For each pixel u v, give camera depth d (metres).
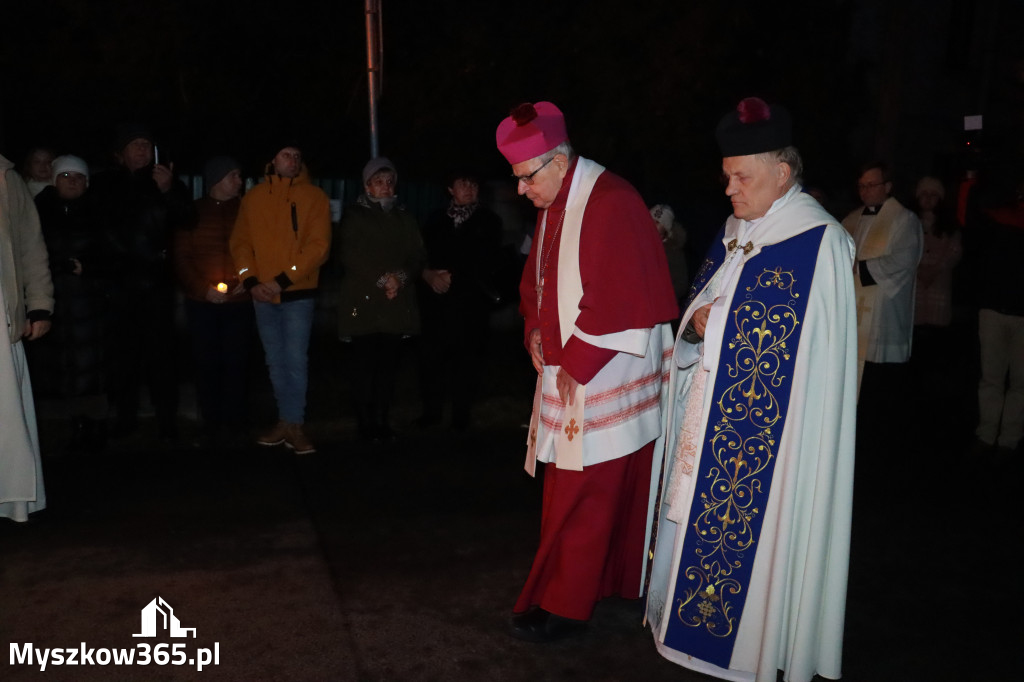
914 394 7.42
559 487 3.34
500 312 9.34
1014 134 14.73
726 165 3.03
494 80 9.70
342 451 5.67
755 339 3.01
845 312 2.95
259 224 5.41
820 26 10.91
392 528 4.48
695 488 3.13
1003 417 5.89
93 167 8.73
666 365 3.56
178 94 9.22
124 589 3.76
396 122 9.86
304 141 9.80
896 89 13.71
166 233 5.55
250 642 3.37
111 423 6.10
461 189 6.02
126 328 5.59
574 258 3.23
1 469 4.22
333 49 9.55
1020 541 4.50
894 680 3.25
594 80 9.70
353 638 3.42
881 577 4.07
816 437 2.98
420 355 6.19
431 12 9.59
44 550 4.12
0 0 8.41
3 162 4.25
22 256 4.40
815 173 11.13
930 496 5.11
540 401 3.48
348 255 5.70
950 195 13.68
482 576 3.97
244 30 9.27
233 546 4.21
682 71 9.57
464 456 5.64
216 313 5.72
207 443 5.73
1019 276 5.69
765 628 3.00
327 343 8.54
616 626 3.58
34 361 5.32
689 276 6.38
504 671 3.23
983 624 3.67
